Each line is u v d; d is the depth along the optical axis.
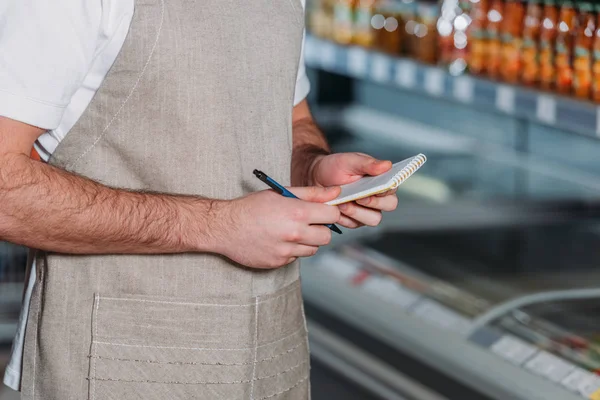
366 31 3.96
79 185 1.62
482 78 3.00
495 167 4.02
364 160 1.85
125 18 1.66
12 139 1.57
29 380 1.82
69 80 1.61
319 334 3.08
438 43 3.34
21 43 1.56
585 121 2.42
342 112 4.96
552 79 2.74
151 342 1.77
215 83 1.73
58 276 1.76
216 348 1.79
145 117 1.72
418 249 3.26
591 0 2.56
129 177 1.76
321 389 3.09
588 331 2.56
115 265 1.75
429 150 4.30
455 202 3.64
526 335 2.58
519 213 3.53
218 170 1.76
